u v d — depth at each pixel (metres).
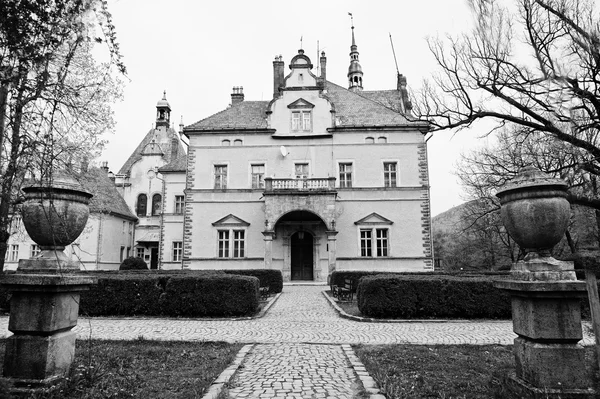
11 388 5.05
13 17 4.50
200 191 30.19
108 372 6.27
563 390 4.84
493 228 38.75
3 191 5.22
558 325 5.03
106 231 37.53
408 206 29.36
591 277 5.01
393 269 28.64
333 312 15.07
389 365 7.02
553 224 5.28
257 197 29.97
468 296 13.00
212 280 13.70
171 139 49.31
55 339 5.54
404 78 36.97
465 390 5.57
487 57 12.55
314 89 31.08
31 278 5.41
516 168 23.80
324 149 30.38
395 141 30.22
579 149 13.64
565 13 11.58
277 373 6.69
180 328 11.42
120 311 13.71
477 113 12.84
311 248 30.23
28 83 4.93
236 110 32.97
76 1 4.73
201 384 5.84
